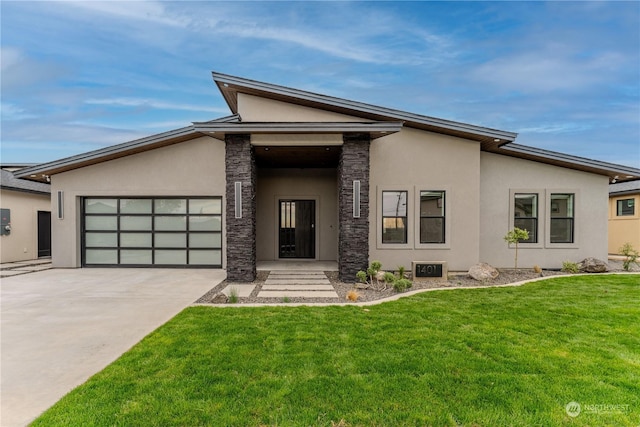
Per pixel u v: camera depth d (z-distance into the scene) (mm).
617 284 8359
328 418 2854
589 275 9688
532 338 4617
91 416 2852
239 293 7793
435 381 3451
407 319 5477
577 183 11250
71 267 11672
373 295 7496
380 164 10547
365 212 9180
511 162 11227
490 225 11195
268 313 5867
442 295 7211
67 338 4805
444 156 10539
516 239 10203
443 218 10641
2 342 4664
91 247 11906
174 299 7148
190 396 3152
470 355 4070
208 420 2807
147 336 4754
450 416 2881
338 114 10305
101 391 3240
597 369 3703
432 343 4438
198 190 11594
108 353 4285
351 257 9164
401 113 9883
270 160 11961
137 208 11852
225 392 3223
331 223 13695
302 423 2783
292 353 4113
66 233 11664
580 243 11242
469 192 10547
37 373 3750
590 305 6312
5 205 13195
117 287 8445
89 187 11594
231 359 3936
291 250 13906
